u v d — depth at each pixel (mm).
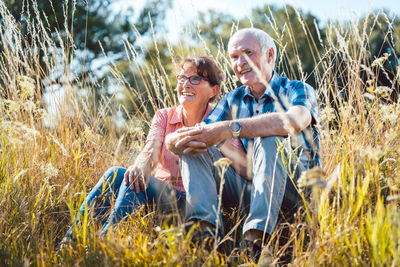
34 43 3131
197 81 2361
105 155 2865
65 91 3082
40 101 2855
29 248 1585
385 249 1284
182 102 2357
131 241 1624
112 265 1395
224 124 1890
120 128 3262
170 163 2297
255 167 1756
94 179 2604
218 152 1979
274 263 1470
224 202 2066
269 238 1648
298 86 2166
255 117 1909
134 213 1917
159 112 2477
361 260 1347
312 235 1492
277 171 1697
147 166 2109
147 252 1443
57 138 2725
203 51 3049
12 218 1883
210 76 2377
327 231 1455
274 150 1736
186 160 1851
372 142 2082
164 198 2088
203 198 1742
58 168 2512
